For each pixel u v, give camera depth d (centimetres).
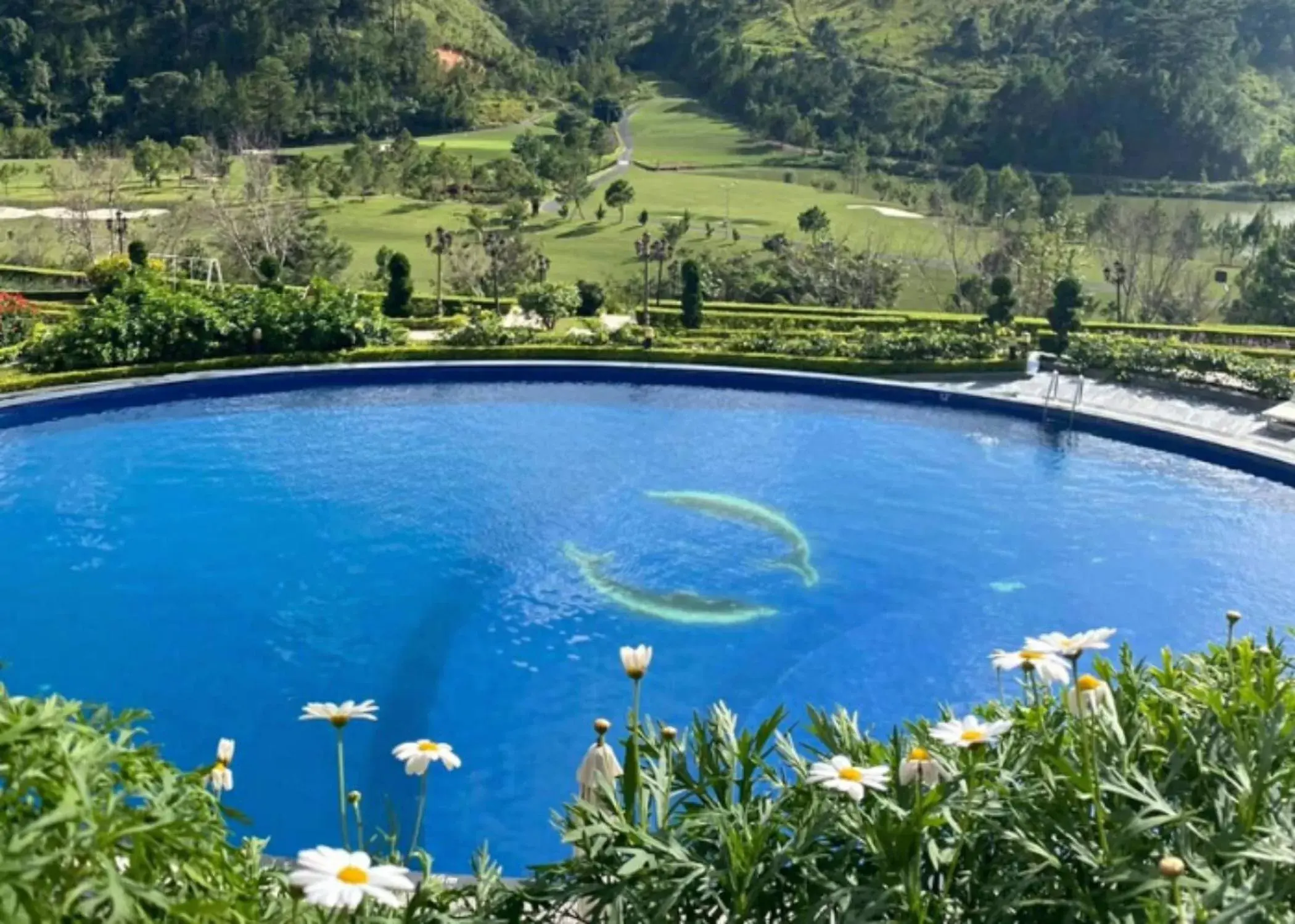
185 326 2270
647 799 404
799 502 1705
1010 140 8194
